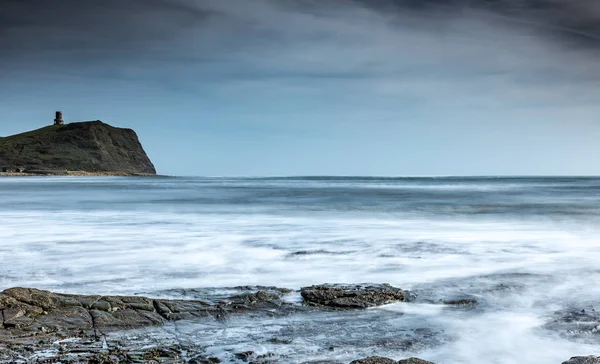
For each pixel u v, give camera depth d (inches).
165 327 347.3
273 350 309.6
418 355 305.3
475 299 420.2
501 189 3235.7
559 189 3223.4
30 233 831.1
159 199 1940.2
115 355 295.9
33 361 283.1
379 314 381.1
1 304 358.0
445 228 914.7
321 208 1440.7
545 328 351.3
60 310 363.9
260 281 482.9
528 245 700.7
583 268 542.0
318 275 508.1
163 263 568.7
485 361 296.0
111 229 895.1
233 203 1685.5
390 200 1868.8
